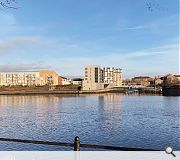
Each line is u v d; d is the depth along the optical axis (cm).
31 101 15175
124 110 9531
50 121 6669
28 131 5153
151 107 10550
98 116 7769
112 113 8569
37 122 6456
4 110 9956
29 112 9162
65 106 11575
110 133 4797
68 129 5350
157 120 6662
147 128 5347
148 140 4094
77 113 8719
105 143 3966
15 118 7356
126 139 4212
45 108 10688
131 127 5519
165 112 8644
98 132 4928
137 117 7394
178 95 19650
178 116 7456
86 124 6072
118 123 6191
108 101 14725
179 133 4675
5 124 6116
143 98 17450
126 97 19388
